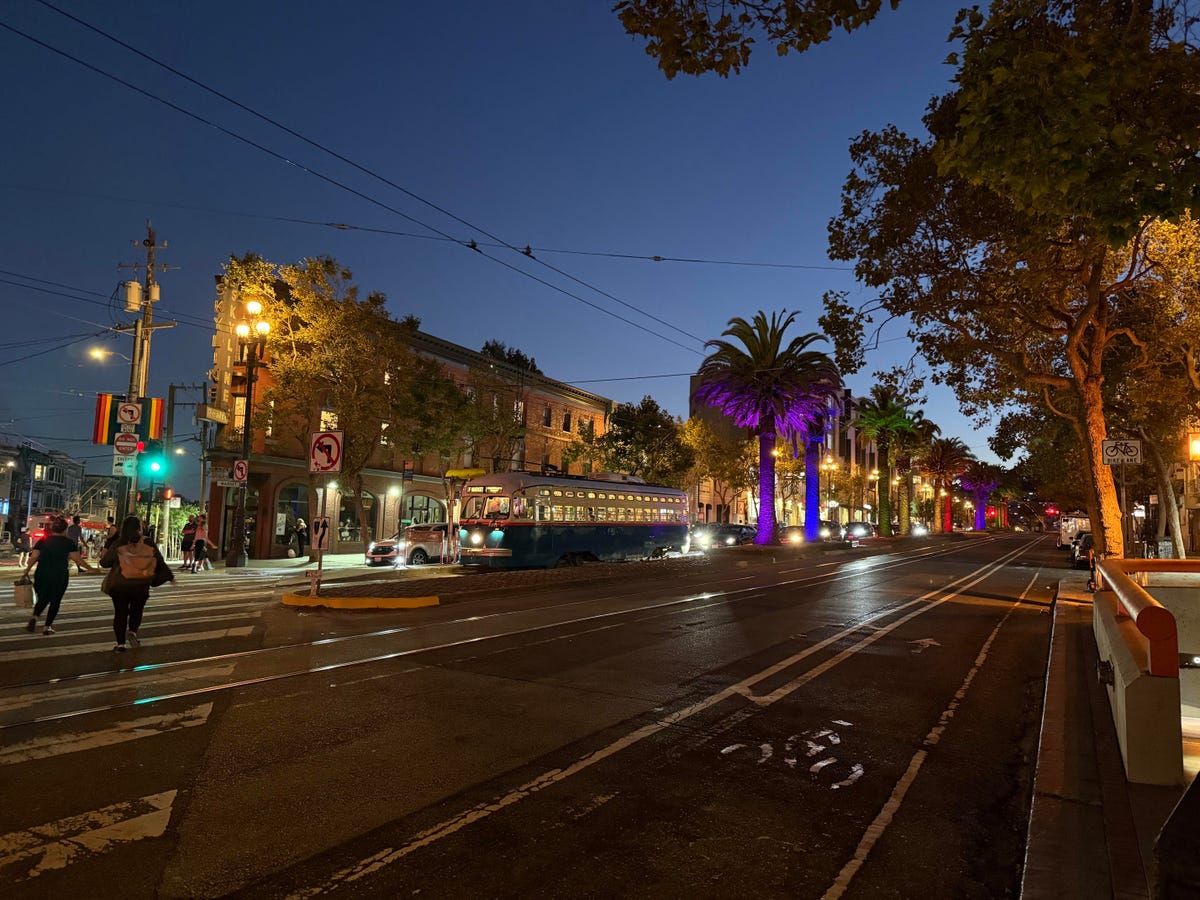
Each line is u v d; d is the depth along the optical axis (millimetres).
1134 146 5727
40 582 10523
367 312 28438
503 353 47094
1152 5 6449
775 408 34719
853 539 59500
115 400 26406
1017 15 5746
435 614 13508
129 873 3818
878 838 4543
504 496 24562
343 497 37062
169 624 11812
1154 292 15656
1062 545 56344
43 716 6555
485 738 6223
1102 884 3635
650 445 44938
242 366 31922
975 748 6449
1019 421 31156
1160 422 27562
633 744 6180
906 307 16719
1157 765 4844
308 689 7668
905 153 15391
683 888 3822
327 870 3908
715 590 18797
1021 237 12570
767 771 5676
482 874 3910
